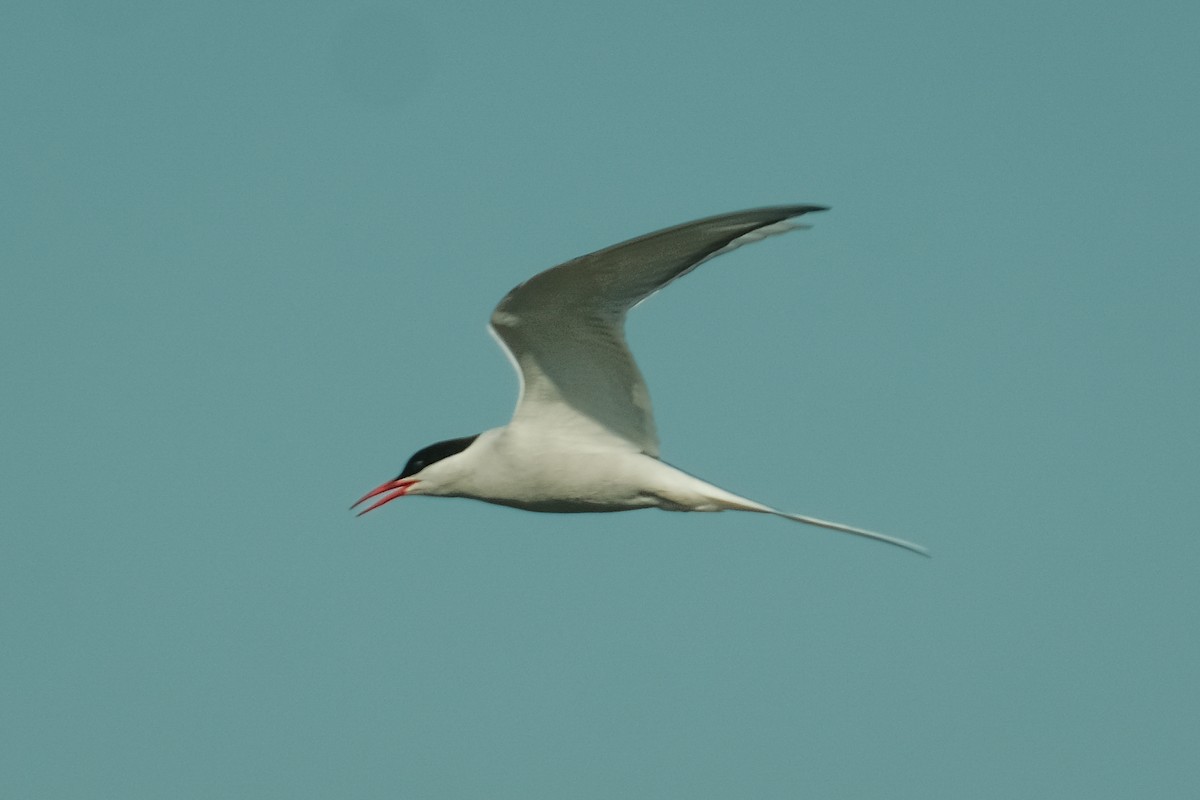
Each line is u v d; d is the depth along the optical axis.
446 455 15.46
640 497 14.59
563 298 13.49
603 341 13.87
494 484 14.89
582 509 14.92
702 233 12.55
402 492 15.43
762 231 15.03
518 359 14.23
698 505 14.35
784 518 13.98
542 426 14.59
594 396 14.40
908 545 13.53
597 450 14.53
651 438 14.53
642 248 12.82
